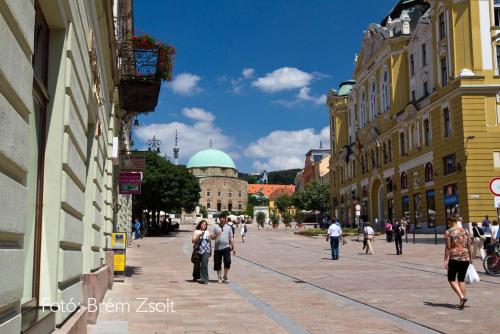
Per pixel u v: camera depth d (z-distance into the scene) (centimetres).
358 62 6481
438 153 4175
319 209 8712
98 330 806
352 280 1560
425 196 4481
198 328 835
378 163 5747
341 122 7431
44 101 516
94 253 977
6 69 316
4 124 318
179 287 1399
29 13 363
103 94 1036
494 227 2002
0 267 311
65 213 547
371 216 5934
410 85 5028
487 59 3759
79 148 635
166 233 6309
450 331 820
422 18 4669
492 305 1070
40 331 424
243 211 14525
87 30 703
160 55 1404
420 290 1311
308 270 1914
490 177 3672
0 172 317
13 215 341
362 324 878
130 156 1831
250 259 2509
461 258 1029
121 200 2503
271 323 884
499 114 3725
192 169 15450
